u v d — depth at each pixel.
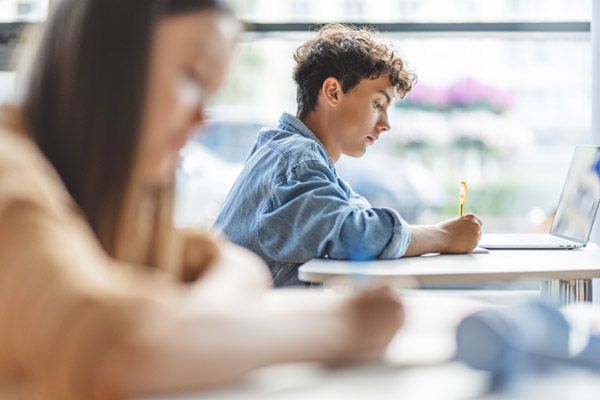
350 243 1.52
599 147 1.86
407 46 2.86
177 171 0.71
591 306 0.64
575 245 1.79
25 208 0.41
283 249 1.60
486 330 0.46
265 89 2.84
